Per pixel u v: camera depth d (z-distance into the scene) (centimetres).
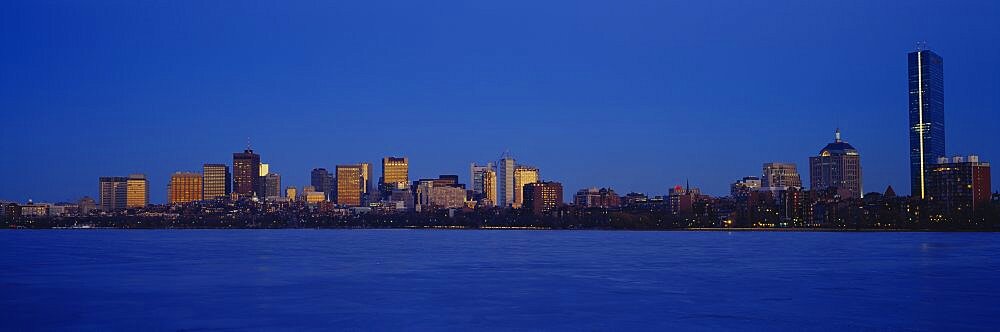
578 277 12350
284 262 16062
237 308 8838
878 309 8644
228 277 12369
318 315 8319
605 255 18712
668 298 9619
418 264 15375
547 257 17850
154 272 13412
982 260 16362
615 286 10975
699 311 8556
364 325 7750
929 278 12056
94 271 13700
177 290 10556
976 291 10256
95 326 7844
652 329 7525
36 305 9219
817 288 10656
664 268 14212
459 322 7912
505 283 11388
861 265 14900
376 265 15050
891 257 17600
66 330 7675
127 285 11231
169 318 8200
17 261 16600
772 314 8319
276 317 8225
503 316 8256
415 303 9238
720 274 12888
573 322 7925
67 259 17300
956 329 7444
